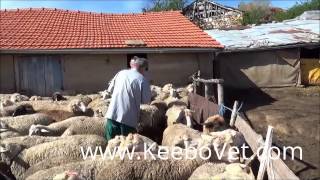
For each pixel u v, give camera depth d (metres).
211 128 10.27
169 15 27.16
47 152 8.91
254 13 44.66
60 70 21.11
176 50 21.64
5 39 21.16
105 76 21.47
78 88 21.25
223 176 6.91
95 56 21.38
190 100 15.34
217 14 42.97
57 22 24.58
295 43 24.25
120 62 21.62
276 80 24.58
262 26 29.23
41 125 10.90
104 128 11.45
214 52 22.66
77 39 22.06
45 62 20.98
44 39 21.59
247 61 24.33
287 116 18.97
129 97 9.22
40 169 8.28
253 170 8.30
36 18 24.89
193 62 22.34
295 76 24.69
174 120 12.22
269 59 24.45
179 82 22.19
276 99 22.42
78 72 21.23
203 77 22.36
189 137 8.63
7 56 20.64
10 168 8.81
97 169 7.69
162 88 18.80
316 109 20.12
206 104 13.22
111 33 23.69
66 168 7.64
